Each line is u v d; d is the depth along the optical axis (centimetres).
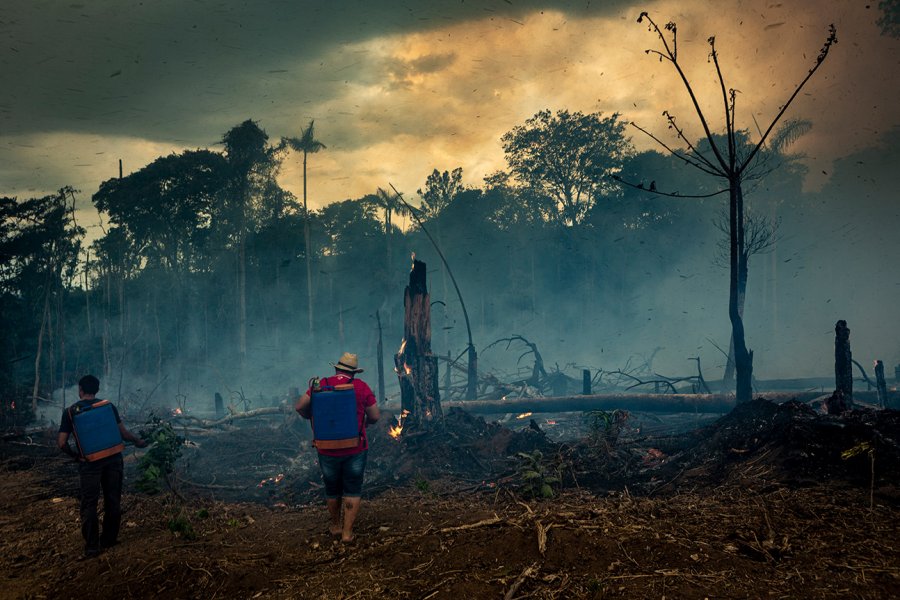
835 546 434
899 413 709
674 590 385
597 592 395
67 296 4025
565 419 1514
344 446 583
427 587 438
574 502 659
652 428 1259
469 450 972
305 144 4931
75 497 891
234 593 471
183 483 921
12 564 606
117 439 642
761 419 780
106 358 3234
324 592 451
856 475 580
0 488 963
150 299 5191
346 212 5981
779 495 565
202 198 5088
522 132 5359
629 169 5000
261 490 917
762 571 403
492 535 516
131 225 5128
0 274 3284
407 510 686
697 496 625
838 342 937
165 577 507
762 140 963
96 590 504
